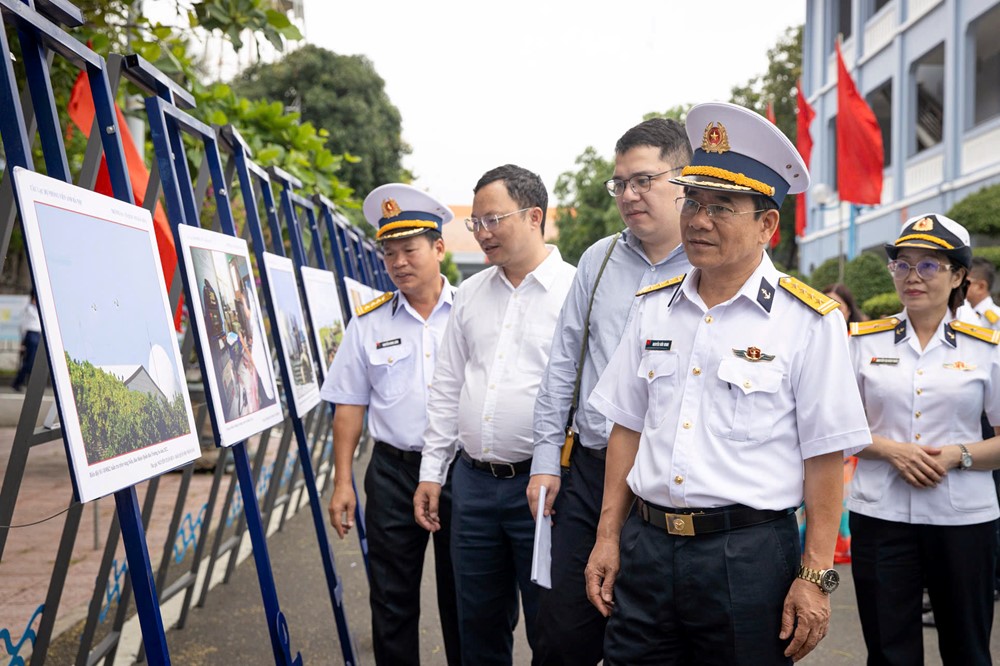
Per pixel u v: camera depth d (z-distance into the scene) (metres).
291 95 21.14
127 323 2.27
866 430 2.24
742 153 2.27
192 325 2.87
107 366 2.11
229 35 5.11
